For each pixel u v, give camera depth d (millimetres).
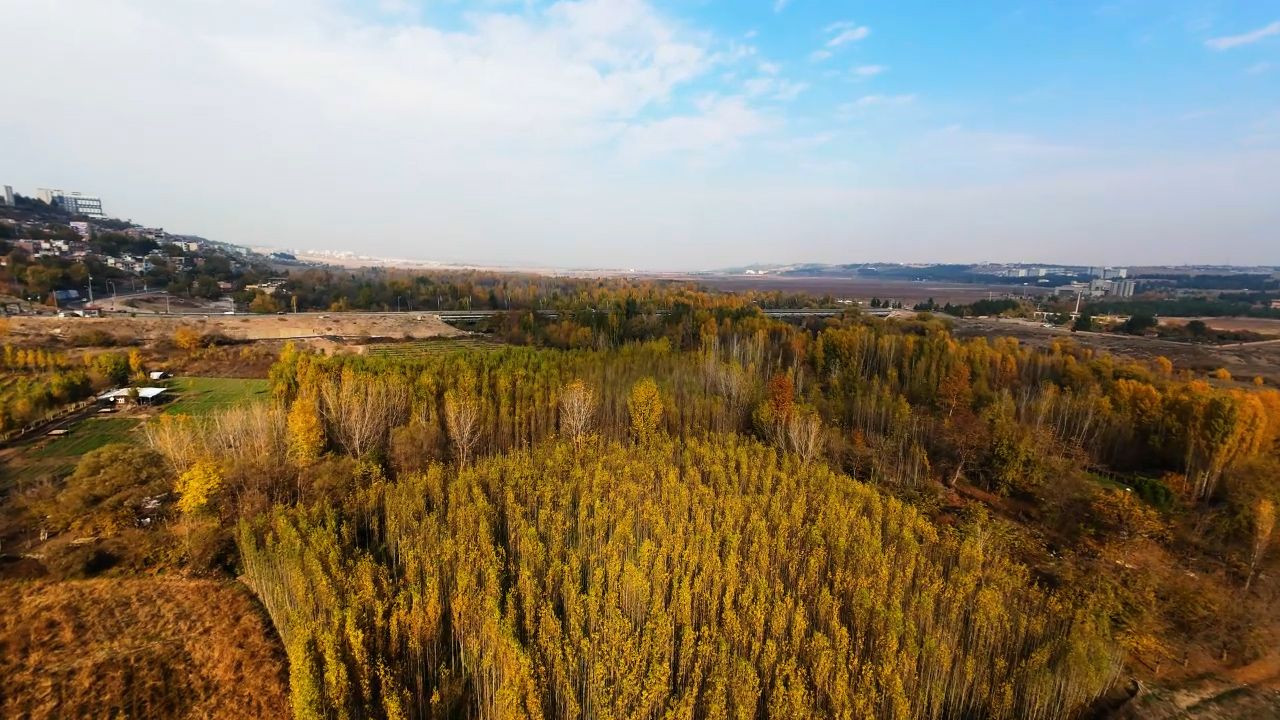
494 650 37281
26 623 45000
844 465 76688
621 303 182375
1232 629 47469
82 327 129125
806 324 176875
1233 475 69312
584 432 79188
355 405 71438
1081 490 67250
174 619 47219
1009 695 38281
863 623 42125
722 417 85750
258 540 51531
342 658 36156
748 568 46875
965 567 48969
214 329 141125
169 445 62094
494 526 54625
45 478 67312
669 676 38125
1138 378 99875
